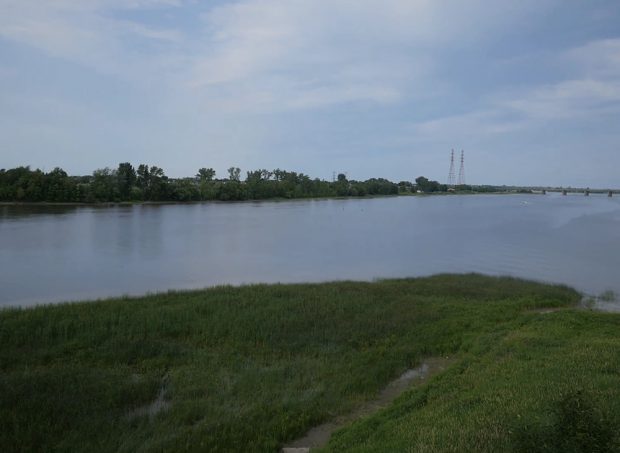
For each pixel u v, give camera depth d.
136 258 42.22
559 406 7.47
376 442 9.70
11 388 12.83
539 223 87.00
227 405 12.41
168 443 10.46
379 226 78.38
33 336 17.08
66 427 11.22
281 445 10.76
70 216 82.81
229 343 17.30
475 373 13.34
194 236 59.81
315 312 20.95
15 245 47.56
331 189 198.25
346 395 13.20
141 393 12.93
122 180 124.69
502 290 28.00
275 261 42.34
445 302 24.17
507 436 8.43
